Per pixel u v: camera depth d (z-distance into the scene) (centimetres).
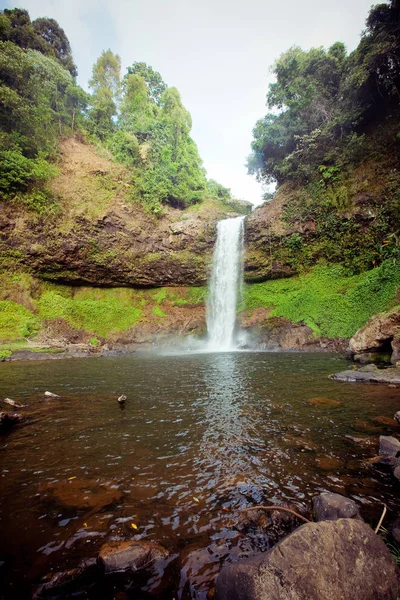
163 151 2984
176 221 2502
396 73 1792
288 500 264
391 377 769
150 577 187
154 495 273
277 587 148
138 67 4081
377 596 152
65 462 340
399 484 290
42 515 244
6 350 1533
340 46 2223
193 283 2495
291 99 2225
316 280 2002
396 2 1561
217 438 407
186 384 778
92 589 180
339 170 1923
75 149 2722
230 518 241
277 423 466
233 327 2236
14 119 2138
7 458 351
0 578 183
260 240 2175
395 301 1455
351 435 414
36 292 2069
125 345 2127
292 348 1797
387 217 1667
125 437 415
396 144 1744
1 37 2472
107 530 226
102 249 2209
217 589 168
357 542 168
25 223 1997
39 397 652
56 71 2989
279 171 2464
